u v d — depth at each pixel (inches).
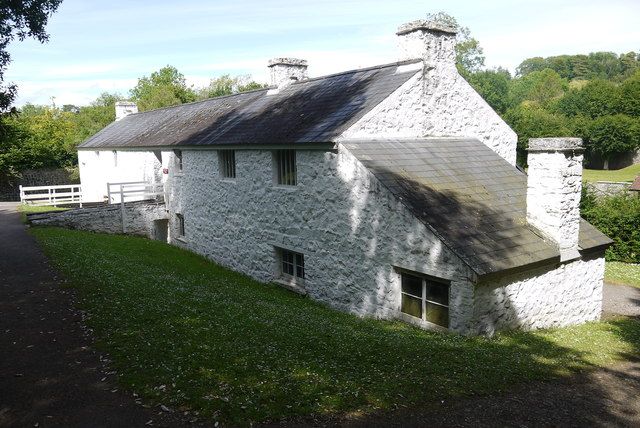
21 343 309.6
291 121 599.5
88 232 823.1
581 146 436.8
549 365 328.5
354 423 228.2
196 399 237.0
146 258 672.4
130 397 241.9
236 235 690.8
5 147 1392.7
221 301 443.5
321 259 542.3
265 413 229.0
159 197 920.3
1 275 474.9
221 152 709.9
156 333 321.4
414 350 333.4
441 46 567.2
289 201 578.9
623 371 331.3
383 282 469.1
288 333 350.9
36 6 466.6
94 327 330.6
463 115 605.0
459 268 389.4
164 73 2404.0
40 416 227.5
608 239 497.4
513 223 448.8
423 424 232.7
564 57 4918.8
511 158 677.9
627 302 608.1
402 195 439.2
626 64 4547.2
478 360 321.1
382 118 521.0
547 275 439.8
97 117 2159.2
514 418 246.2
